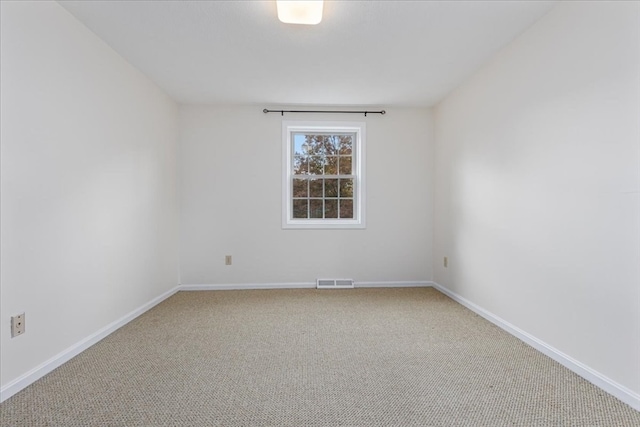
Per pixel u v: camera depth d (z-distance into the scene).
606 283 1.64
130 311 2.71
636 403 1.49
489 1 1.91
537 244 2.13
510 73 2.40
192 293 3.60
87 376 1.80
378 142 3.87
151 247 3.08
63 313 1.96
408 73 2.93
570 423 1.40
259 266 3.82
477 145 2.88
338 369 1.88
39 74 1.78
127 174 2.67
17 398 1.58
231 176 3.78
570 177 1.86
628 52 1.52
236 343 2.25
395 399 1.58
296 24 2.15
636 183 1.50
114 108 2.49
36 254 1.77
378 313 2.89
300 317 2.79
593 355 1.72
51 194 1.87
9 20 1.59
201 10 1.99
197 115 3.74
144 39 2.33
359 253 3.89
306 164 3.96
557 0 1.90
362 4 1.94
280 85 3.20
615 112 1.59
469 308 3.01
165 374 1.82
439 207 3.73
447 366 1.91
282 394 1.63
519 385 1.70
